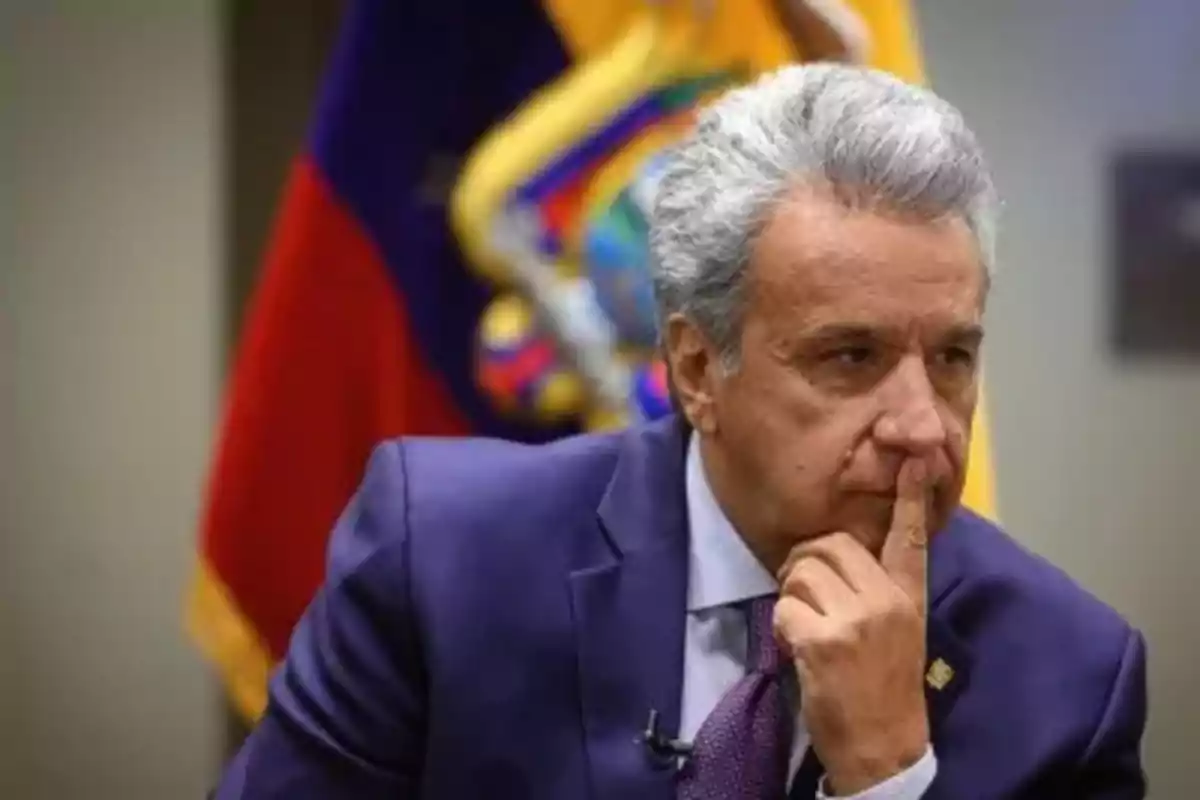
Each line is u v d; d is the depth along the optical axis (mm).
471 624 3672
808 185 3166
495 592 3705
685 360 3461
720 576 3674
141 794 7582
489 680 3639
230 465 5793
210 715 7543
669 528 3744
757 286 3213
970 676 3678
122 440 7441
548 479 3906
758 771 3490
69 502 7473
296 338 5711
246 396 5773
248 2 7340
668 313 3455
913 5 7051
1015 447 7176
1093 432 7176
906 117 3188
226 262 7406
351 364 5738
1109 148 7062
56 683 7543
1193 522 7219
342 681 3740
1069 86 7055
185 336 7391
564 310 5141
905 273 3125
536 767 3605
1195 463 7188
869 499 3275
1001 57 7059
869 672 3271
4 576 7496
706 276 3285
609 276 5090
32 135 7312
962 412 3297
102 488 7465
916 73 5375
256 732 3885
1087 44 7035
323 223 5664
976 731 3607
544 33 5617
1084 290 7109
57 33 7270
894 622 3273
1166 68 7027
